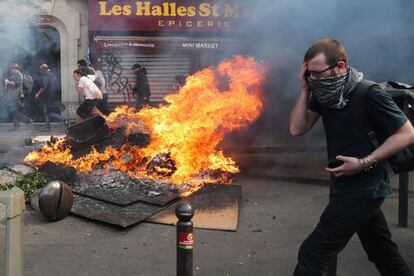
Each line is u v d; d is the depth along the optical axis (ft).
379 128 8.12
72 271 11.50
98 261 12.09
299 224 15.03
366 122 8.07
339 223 8.20
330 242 8.27
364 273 11.47
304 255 8.42
